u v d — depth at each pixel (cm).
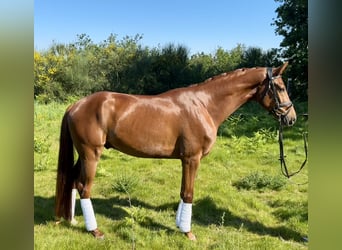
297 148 752
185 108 338
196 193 485
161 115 334
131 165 639
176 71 1634
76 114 331
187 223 347
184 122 335
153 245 332
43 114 1155
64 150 344
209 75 1656
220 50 1831
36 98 1586
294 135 896
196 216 419
